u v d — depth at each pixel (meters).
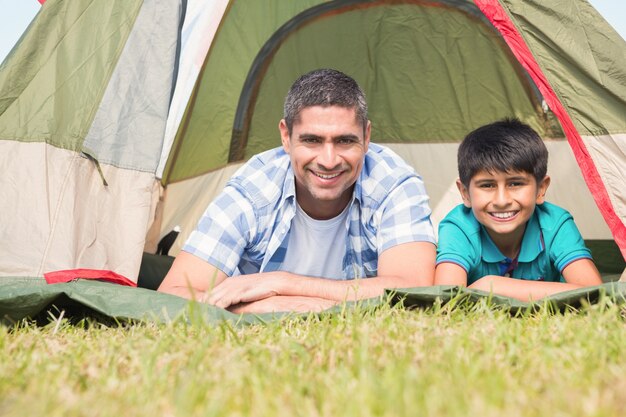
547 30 2.72
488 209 2.63
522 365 1.28
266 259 2.67
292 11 3.95
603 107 2.67
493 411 0.97
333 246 2.73
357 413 0.99
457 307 1.91
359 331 1.53
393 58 4.09
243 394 1.13
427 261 2.52
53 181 2.63
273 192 2.62
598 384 1.12
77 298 2.09
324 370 1.31
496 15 2.78
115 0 2.88
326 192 2.45
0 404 1.11
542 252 2.71
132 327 1.85
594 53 2.67
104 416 1.03
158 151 2.80
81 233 2.61
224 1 3.43
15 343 1.66
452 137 4.08
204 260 2.53
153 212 3.39
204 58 3.41
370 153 2.72
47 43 2.79
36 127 2.69
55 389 1.20
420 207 2.60
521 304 1.98
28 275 2.46
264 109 4.00
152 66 2.86
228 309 2.30
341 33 4.05
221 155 3.96
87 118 2.74
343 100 2.37
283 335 1.64
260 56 3.97
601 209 2.64
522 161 2.57
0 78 2.71
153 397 1.14
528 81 3.83
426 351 1.37
